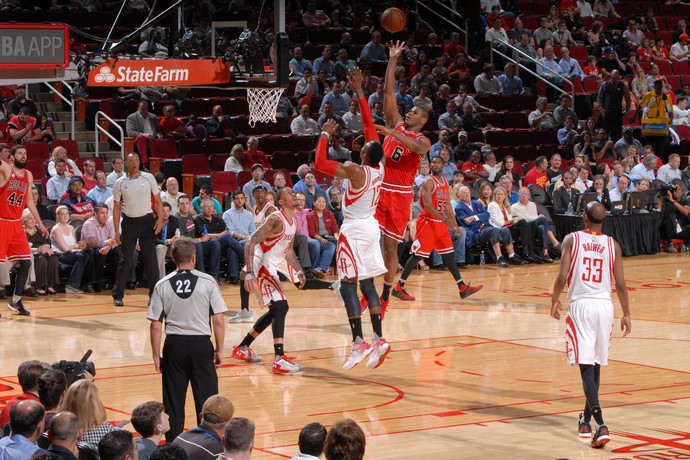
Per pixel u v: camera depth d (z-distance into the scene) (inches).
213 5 918.4
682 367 464.8
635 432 361.1
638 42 1229.7
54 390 274.4
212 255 702.5
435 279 738.2
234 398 407.8
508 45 1113.4
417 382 436.5
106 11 974.4
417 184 799.7
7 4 955.3
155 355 332.2
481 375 448.8
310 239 735.1
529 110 1058.1
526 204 821.9
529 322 571.5
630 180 922.1
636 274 767.1
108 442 225.3
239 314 570.6
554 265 809.5
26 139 789.9
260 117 550.3
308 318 584.7
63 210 663.8
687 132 1095.6
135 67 441.7
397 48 476.1
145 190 596.1
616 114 1039.6
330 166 419.8
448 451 336.2
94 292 667.4
